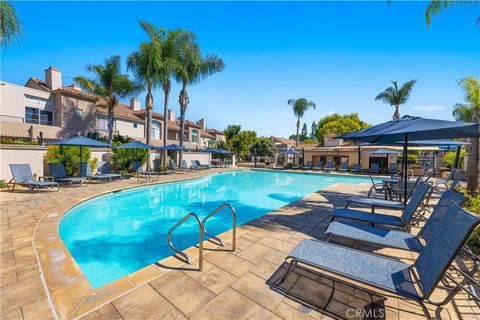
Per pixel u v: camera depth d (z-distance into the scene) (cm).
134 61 1706
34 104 1711
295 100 3591
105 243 542
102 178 1283
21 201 732
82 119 1933
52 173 1049
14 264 322
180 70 1862
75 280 282
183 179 1442
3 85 1539
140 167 1700
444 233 210
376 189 891
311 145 3234
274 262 336
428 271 204
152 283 277
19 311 226
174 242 550
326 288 271
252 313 228
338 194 960
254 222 540
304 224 526
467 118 1362
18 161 1054
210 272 305
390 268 239
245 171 2483
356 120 4012
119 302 241
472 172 830
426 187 409
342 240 430
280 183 1639
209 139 3969
